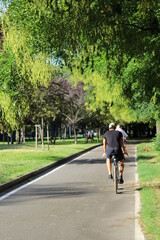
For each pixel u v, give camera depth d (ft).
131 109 115.85
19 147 187.93
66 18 34.04
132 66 73.00
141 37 37.14
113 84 89.51
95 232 29.73
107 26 31.12
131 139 335.06
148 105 107.55
